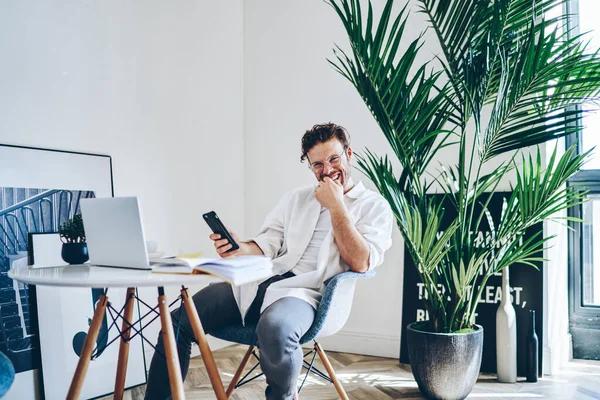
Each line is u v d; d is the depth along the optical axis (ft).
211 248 10.16
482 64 6.94
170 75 9.40
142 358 8.25
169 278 4.18
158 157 9.12
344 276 5.45
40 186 7.23
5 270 6.76
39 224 7.18
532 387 7.95
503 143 7.30
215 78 10.42
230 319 5.88
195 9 9.98
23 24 7.15
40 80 7.34
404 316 9.37
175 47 9.53
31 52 7.24
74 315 7.44
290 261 6.28
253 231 10.97
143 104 8.87
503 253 7.84
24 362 6.86
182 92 9.64
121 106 8.49
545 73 7.03
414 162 7.41
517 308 8.70
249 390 7.77
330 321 5.65
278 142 10.75
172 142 9.41
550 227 8.87
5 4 6.95
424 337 7.25
